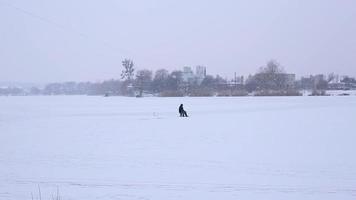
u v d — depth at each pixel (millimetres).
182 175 38969
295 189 34062
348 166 42594
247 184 35594
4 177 38500
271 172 40000
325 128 76750
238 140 62531
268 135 67938
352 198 31656
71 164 44438
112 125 89250
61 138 67188
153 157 48312
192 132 73625
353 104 170125
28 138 67688
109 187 34844
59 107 180875
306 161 45344
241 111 131625
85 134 72500
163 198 31734
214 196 32219
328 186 34906
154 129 79500
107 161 45938
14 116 123062
